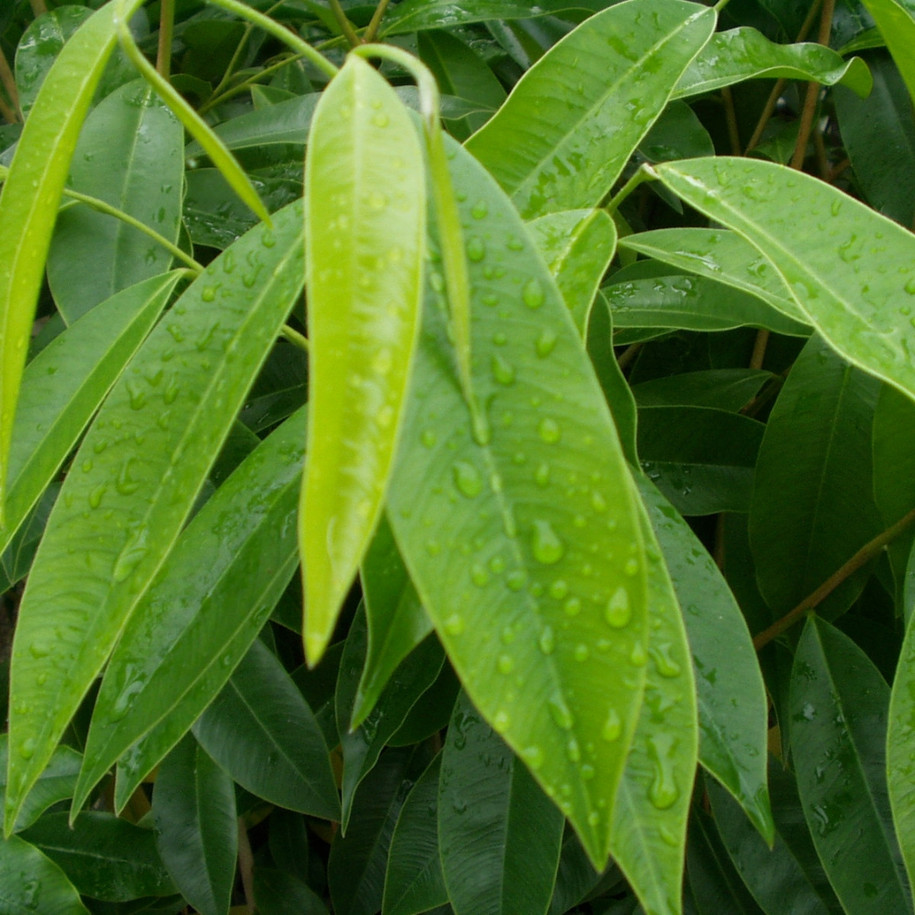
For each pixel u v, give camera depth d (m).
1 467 0.29
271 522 0.33
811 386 0.47
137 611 0.33
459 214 0.27
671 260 0.37
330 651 0.62
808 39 0.61
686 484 0.52
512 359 0.26
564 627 0.24
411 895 0.52
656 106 0.35
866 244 0.30
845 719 0.44
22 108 0.51
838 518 0.47
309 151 0.25
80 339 0.35
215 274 0.31
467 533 0.25
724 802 0.53
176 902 0.73
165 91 0.26
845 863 0.41
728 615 0.35
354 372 0.23
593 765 0.24
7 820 0.28
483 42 0.71
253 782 0.51
